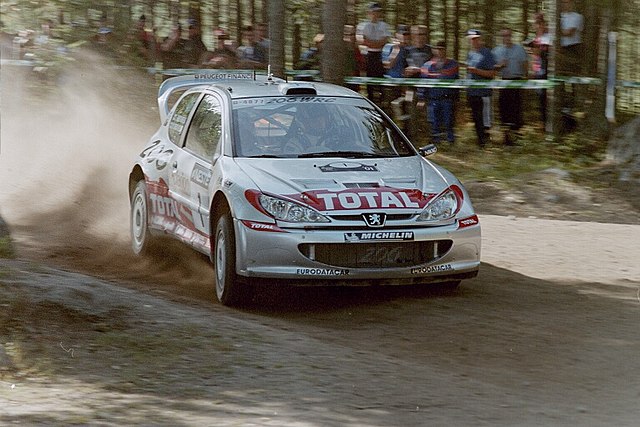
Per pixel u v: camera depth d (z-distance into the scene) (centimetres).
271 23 2072
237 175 990
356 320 936
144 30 2500
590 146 1995
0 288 888
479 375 765
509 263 1205
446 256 976
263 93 1124
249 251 945
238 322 893
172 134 1204
